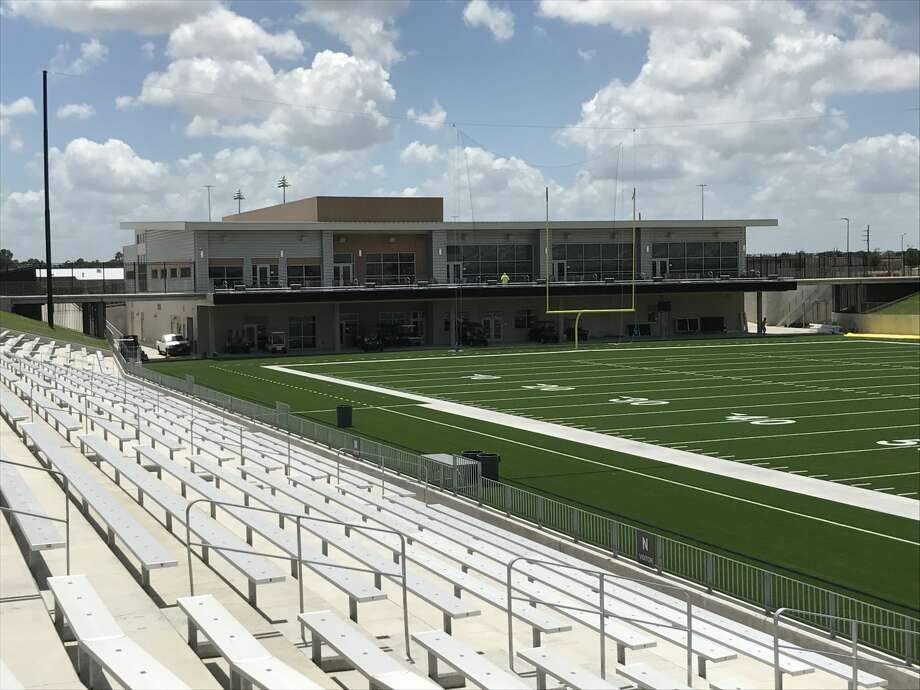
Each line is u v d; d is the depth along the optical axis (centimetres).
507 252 7338
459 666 870
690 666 1106
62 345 5275
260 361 6081
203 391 3678
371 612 1209
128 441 2303
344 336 7019
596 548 1823
